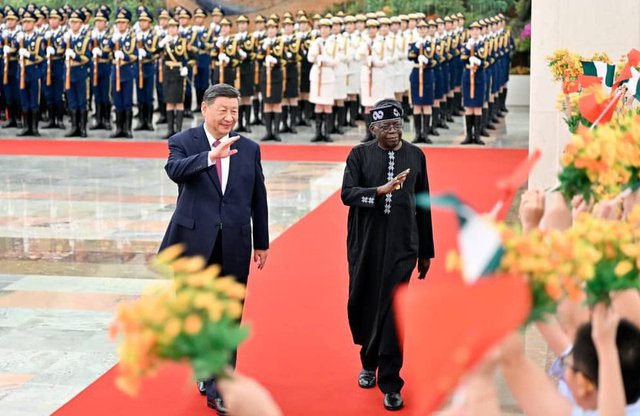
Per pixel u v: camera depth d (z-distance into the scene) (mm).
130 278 9023
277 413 2184
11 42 20141
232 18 24781
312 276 8883
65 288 8680
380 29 19141
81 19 19609
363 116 22078
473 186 13414
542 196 3248
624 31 9133
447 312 1751
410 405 5973
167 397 6133
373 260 6027
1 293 8508
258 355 6848
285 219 11422
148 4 24750
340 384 6324
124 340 2129
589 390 2707
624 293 3215
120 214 11969
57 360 6848
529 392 2670
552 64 7582
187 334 2102
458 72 22016
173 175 5840
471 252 1924
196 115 22469
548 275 2146
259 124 21328
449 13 24672
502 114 22844
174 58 18828
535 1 9359
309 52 18609
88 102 21172
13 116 20547
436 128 19438
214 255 5961
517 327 1821
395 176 5988
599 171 3322
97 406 6000
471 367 1740
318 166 15648
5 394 6207
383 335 5898
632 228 2604
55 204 12602
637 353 2795
